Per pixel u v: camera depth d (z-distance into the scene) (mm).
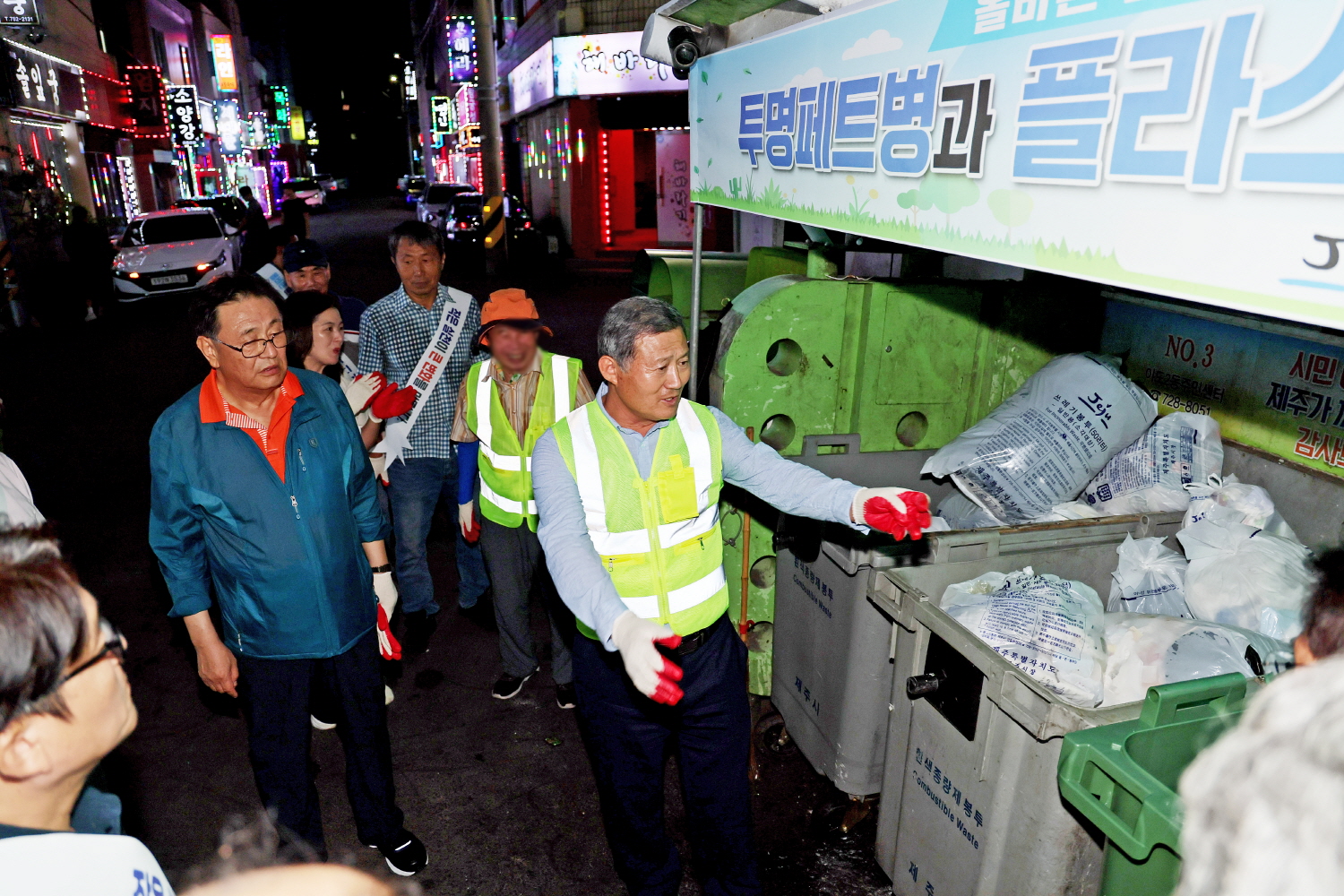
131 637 3986
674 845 2459
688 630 1992
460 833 2738
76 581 928
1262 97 1005
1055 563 2447
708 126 2824
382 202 51938
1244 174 1036
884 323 2953
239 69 37656
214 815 2832
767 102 2381
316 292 3021
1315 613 1057
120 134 20219
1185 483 2627
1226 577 2143
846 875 2549
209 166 29547
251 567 2045
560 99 16828
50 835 813
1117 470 2738
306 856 2223
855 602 2428
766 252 4270
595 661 2031
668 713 2057
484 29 14328
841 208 2043
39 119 15016
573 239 17609
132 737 3258
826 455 3033
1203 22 1068
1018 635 2039
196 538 2092
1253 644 1887
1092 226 1279
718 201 2795
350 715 2309
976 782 1938
